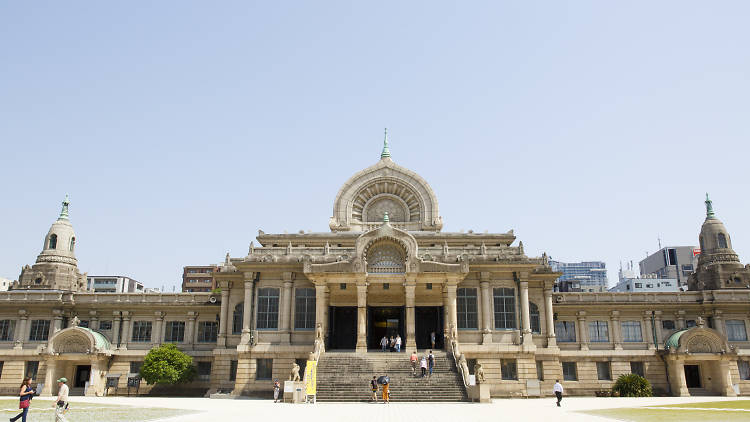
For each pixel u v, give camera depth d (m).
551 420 34.41
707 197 82.81
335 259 64.31
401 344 65.06
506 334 62.41
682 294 72.69
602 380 69.06
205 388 70.69
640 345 71.12
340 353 58.09
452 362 56.06
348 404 47.50
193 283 166.88
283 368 61.59
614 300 72.19
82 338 68.62
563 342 70.94
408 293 60.25
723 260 77.62
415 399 50.03
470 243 73.50
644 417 36.94
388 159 79.25
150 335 74.31
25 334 72.94
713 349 66.00
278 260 64.31
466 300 63.56
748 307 71.19
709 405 48.66
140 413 39.56
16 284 79.00
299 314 63.78
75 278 81.25
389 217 78.06
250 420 34.03
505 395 60.09
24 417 29.81
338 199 78.00
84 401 54.00
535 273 66.56
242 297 68.38
